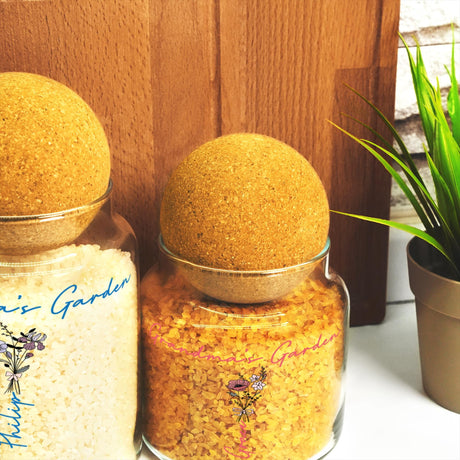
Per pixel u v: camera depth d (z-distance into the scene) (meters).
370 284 0.73
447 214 0.59
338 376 0.55
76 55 0.57
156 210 0.64
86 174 0.45
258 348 0.49
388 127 0.62
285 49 0.61
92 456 0.51
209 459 0.53
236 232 0.47
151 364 0.54
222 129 0.62
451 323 0.58
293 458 0.53
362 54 0.63
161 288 0.55
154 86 0.60
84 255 0.48
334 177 0.67
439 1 0.69
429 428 0.59
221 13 0.59
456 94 0.59
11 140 0.42
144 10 0.57
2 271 0.46
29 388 0.46
